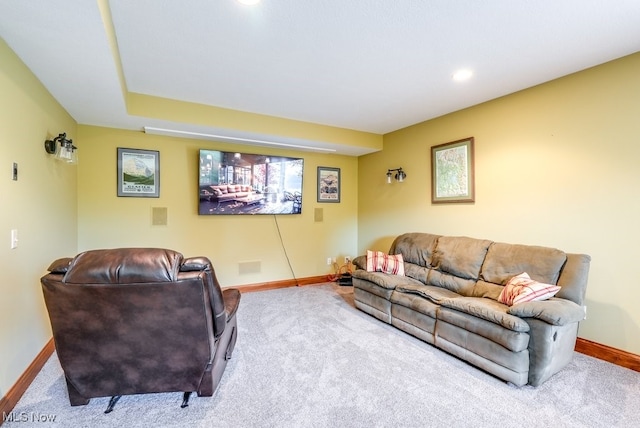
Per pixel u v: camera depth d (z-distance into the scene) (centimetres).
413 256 362
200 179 397
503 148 315
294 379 212
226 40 210
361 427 165
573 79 263
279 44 216
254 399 189
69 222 311
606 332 245
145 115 312
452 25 193
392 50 225
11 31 164
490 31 200
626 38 208
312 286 475
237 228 437
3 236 177
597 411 179
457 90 300
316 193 502
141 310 155
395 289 307
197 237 409
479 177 337
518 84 286
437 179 385
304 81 280
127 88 295
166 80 278
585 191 256
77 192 343
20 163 199
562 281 233
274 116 382
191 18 184
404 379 213
